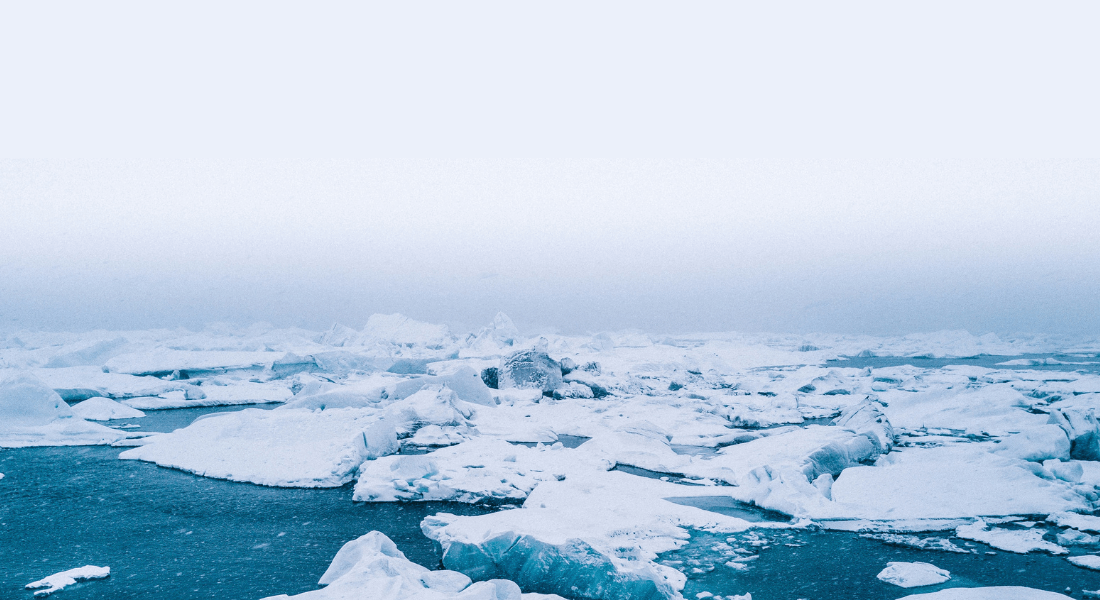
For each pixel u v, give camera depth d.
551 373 24.98
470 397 20.16
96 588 7.24
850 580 7.33
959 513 9.58
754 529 9.18
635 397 22.84
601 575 6.57
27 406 16.81
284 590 7.16
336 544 8.74
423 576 6.55
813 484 10.77
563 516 9.48
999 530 8.84
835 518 9.50
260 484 11.93
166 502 10.75
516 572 6.91
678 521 9.50
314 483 11.80
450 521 9.19
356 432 14.58
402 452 14.57
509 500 10.78
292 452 13.31
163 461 13.53
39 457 14.30
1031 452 12.05
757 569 7.69
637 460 13.43
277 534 9.16
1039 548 8.16
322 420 15.25
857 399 22.95
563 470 12.33
